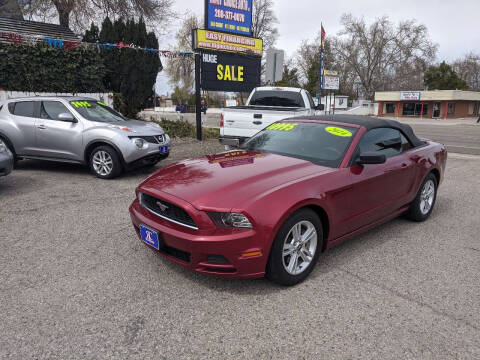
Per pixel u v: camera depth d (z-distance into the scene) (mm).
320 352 2451
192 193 3121
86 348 2445
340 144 3998
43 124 7258
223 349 2465
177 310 2889
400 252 4059
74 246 4027
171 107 49094
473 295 3191
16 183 6688
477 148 13852
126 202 5629
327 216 3416
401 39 57562
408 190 4609
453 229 4820
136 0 19609
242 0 12109
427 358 2410
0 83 11008
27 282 3264
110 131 6871
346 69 59750
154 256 3811
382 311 2924
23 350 2412
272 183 3209
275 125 4906
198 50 11445
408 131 4895
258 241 2914
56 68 12047
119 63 13602
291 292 3182
